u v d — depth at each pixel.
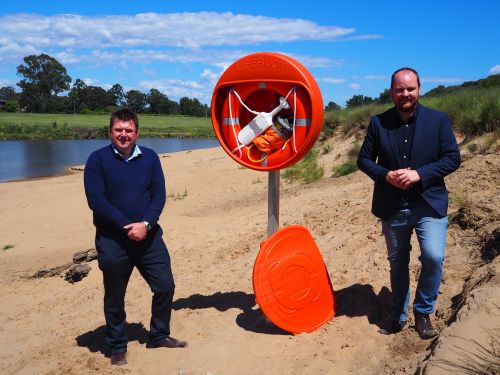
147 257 4.34
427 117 3.81
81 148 52.94
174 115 141.38
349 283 5.11
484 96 11.98
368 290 4.85
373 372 3.58
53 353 4.95
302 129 4.33
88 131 76.88
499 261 4.17
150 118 118.50
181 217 11.63
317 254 4.60
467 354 3.16
